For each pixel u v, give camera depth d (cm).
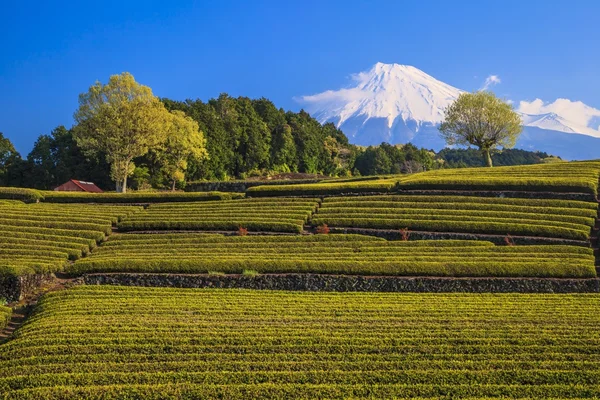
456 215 5434
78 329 2978
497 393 2280
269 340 2850
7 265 3953
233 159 11606
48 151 9488
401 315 3397
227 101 12862
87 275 4147
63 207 6188
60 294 3778
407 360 2625
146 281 4116
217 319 3269
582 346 2756
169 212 5922
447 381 2394
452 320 3272
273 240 4981
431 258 4366
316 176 12262
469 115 9131
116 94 7575
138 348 2734
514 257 4381
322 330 3041
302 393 2267
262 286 4084
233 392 2261
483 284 4044
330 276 4106
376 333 2988
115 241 5016
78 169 9444
